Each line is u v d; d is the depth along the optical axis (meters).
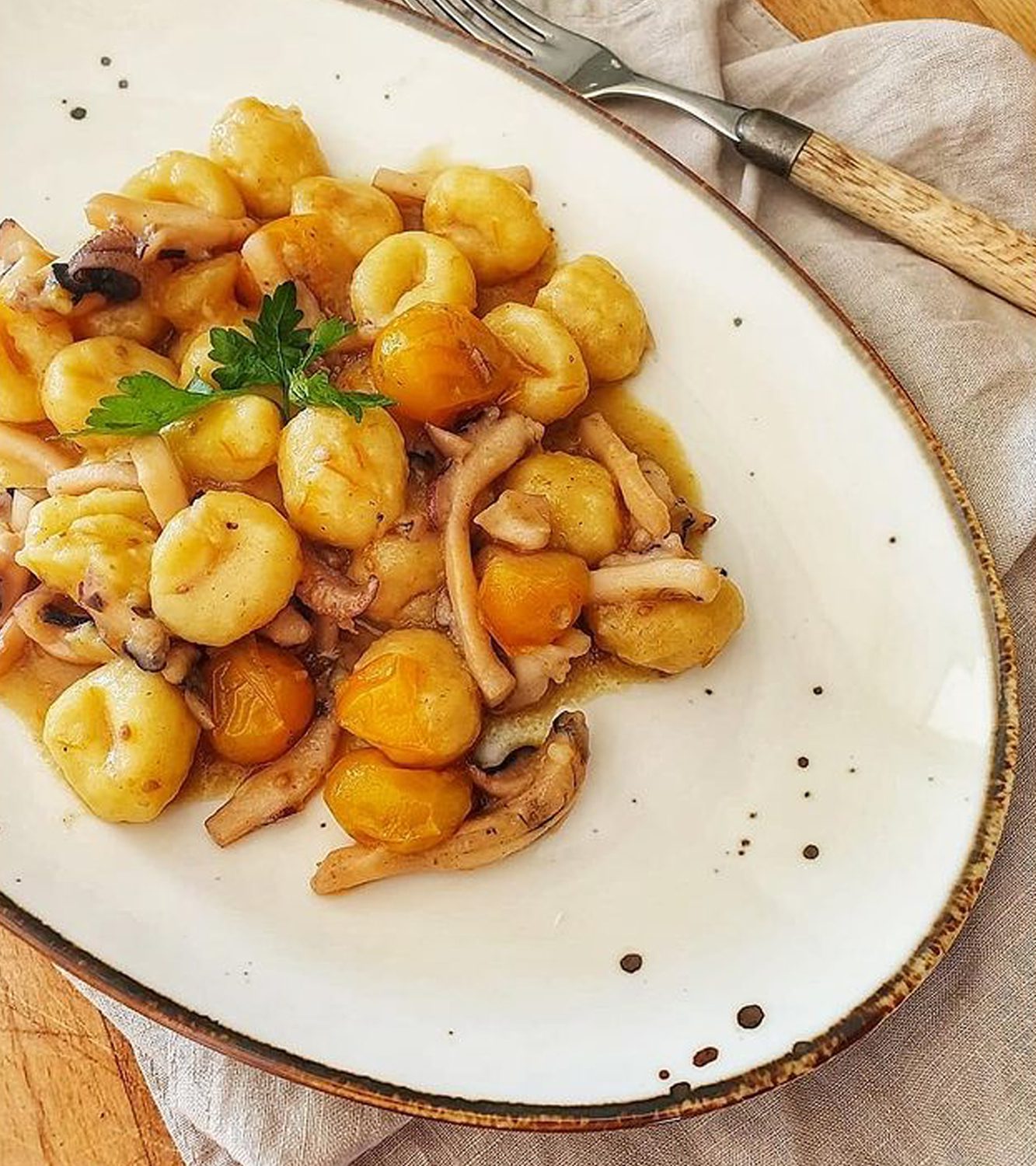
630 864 0.29
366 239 0.32
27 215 0.34
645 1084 0.27
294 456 0.28
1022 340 0.34
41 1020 0.31
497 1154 0.29
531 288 0.33
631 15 0.37
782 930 0.28
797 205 0.35
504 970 0.28
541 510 0.29
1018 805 0.30
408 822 0.28
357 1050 0.27
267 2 0.34
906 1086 0.29
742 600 0.30
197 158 0.32
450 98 0.34
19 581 0.30
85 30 0.34
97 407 0.29
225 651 0.29
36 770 0.29
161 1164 0.30
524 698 0.29
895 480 0.30
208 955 0.28
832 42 0.36
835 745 0.29
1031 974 0.29
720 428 0.32
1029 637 0.32
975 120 0.35
